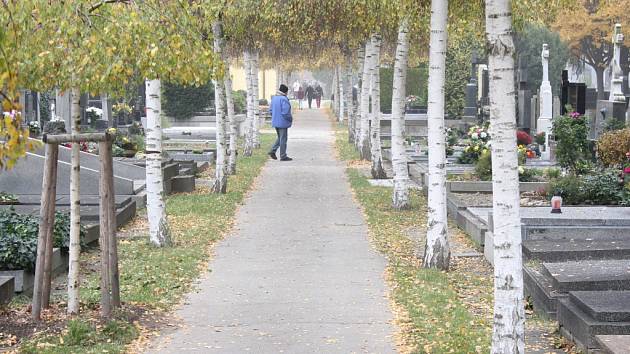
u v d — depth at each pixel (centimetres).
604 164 2516
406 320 1212
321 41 3850
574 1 2266
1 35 807
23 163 2209
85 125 3772
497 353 938
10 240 1376
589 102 3688
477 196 2377
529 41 6119
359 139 4075
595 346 999
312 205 2470
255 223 2156
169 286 1429
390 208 2381
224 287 1451
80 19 1177
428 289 1414
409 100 6116
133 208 2138
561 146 2577
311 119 7362
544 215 1691
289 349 1080
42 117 3666
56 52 1159
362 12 2492
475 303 1337
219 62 1305
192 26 1312
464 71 5262
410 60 4166
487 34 916
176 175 2792
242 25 2655
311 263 1662
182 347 1086
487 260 1678
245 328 1182
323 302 1339
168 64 1230
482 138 3005
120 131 3656
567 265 1305
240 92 6919
